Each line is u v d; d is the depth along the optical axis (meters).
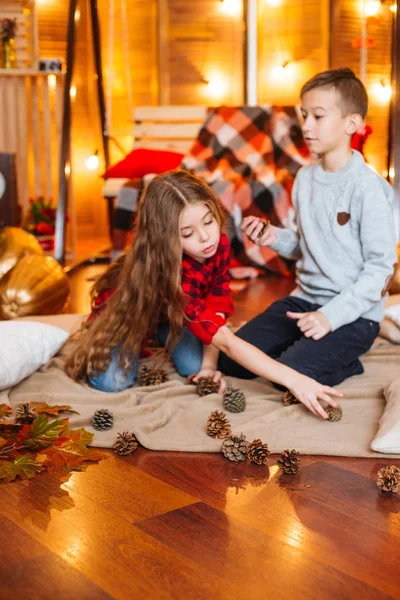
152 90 4.40
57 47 4.25
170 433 1.36
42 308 2.27
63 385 1.60
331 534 1.00
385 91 4.33
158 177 1.48
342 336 1.58
